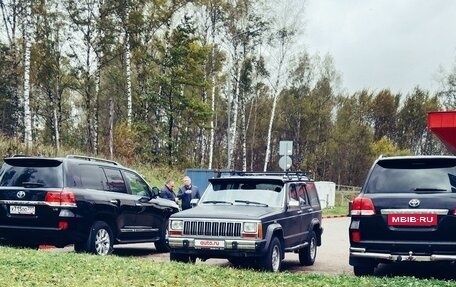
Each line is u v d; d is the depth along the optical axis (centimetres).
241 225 1095
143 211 1424
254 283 895
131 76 4803
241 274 980
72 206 1205
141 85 4584
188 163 4259
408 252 971
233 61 4884
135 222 1395
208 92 5656
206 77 4881
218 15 4834
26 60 3634
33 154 2770
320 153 7481
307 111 7250
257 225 1091
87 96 4381
